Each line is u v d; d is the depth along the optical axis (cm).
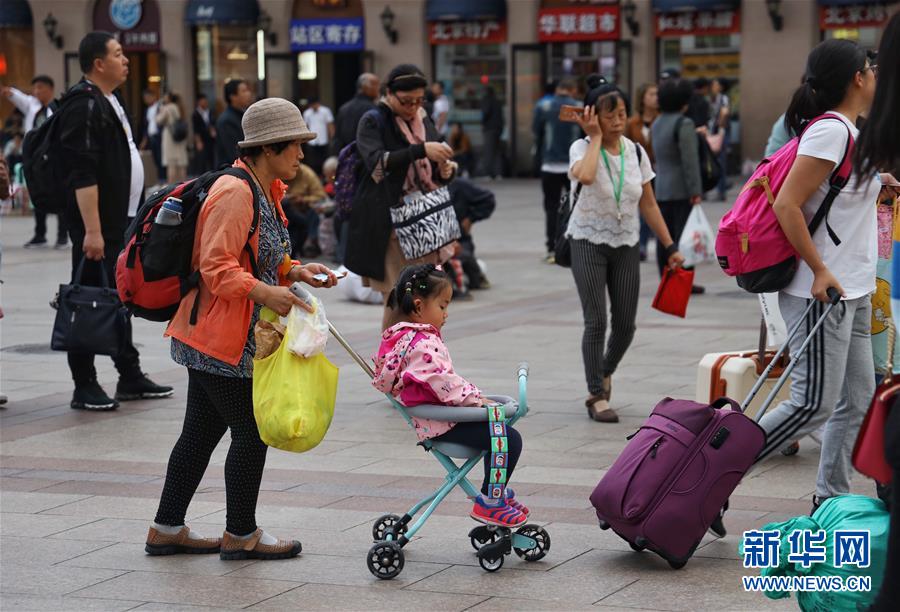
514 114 3866
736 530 702
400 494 785
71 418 1016
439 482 812
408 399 643
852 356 696
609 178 956
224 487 813
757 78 3566
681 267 973
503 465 634
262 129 649
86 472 852
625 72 3731
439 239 997
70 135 1004
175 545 682
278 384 621
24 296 1714
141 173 1058
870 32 3428
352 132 1859
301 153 666
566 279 1816
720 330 1377
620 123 955
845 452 704
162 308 670
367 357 1253
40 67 4288
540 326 1427
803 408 681
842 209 668
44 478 838
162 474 846
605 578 632
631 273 976
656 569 644
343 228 1806
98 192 1018
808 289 678
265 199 658
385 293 1010
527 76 3844
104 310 1011
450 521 730
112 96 1044
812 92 673
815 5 3478
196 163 3753
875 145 455
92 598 614
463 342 1332
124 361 1073
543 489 790
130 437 950
